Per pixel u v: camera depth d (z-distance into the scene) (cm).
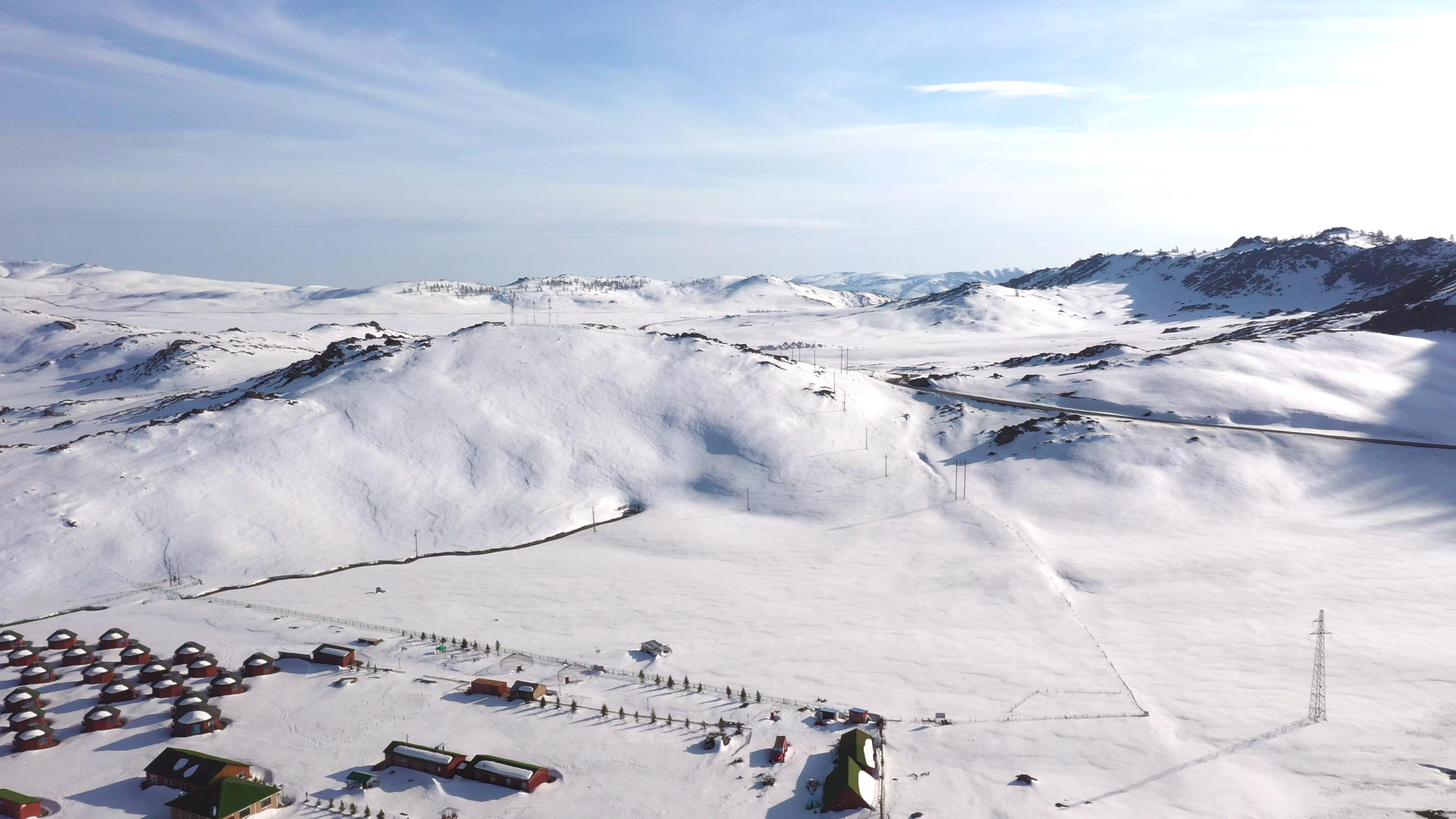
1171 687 7375
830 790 5666
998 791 5791
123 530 11625
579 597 10000
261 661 7812
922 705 7075
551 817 5609
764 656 8162
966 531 12275
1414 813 5375
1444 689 7075
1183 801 5609
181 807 5606
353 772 6066
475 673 7781
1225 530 11994
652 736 6600
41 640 8756
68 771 6247
